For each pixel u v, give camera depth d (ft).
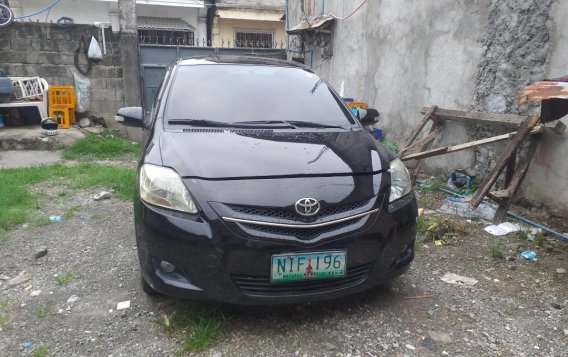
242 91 11.71
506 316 9.34
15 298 9.82
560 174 14.14
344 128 11.08
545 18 14.57
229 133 9.95
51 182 19.54
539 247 12.75
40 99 30.48
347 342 8.33
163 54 35.45
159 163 8.92
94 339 8.33
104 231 13.75
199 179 8.30
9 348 8.07
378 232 8.55
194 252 8.00
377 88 25.08
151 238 8.36
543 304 9.82
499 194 14.19
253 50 39.29
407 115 22.24
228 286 8.07
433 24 19.88
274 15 53.42
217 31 53.72
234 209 7.98
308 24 32.86
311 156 9.12
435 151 16.79
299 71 13.20
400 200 9.13
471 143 15.83
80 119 32.27
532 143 14.47
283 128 10.62
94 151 27.17
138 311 9.21
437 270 11.39
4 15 30.22
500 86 16.40
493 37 16.66
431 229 13.50
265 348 8.10
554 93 10.00
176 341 8.26
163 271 8.50
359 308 9.46
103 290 10.12
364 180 8.82
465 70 18.12
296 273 8.04
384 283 9.61
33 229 13.88
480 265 11.71
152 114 11.50
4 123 30.30
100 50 31.99
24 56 30.68
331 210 8.27
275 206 7.97
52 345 8.16
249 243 7.84
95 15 46.11
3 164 24.03
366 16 26.18
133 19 32.60
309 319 9.00
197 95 11.40
